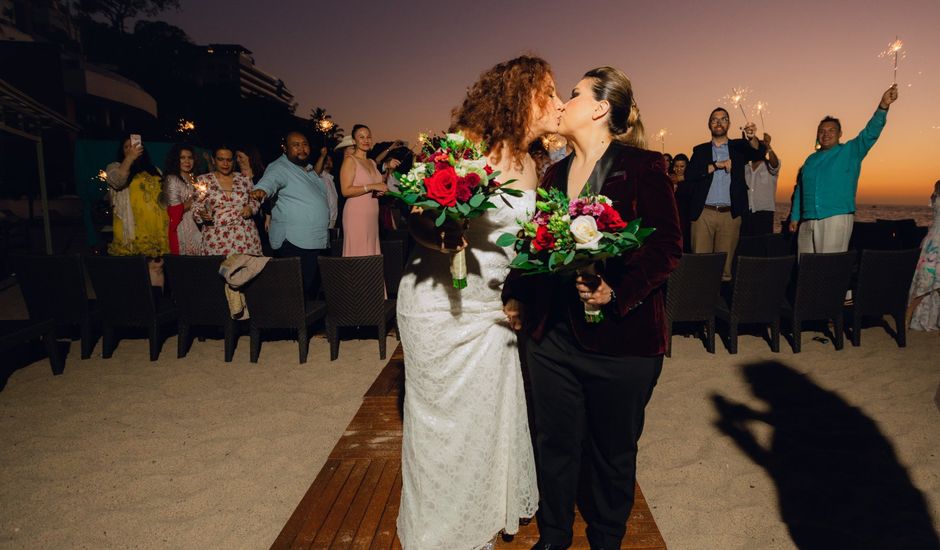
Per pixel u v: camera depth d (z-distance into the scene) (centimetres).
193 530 259
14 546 249
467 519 207
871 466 311
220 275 475
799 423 364
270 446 337
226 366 479
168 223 570
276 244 544
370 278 474
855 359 484
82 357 500
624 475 194
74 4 5125
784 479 299
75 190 2405
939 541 247
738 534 254
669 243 173
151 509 276
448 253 194
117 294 486
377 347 526
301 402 400
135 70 5009
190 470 311
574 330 181
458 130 197
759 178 750
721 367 468
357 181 542
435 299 200
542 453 206
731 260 663
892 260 500
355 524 239
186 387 432
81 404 402
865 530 255
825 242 552
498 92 191
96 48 5078
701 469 309
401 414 347
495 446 211
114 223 566
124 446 339
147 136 4081
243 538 253
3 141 1783
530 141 197
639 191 177
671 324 500
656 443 339
